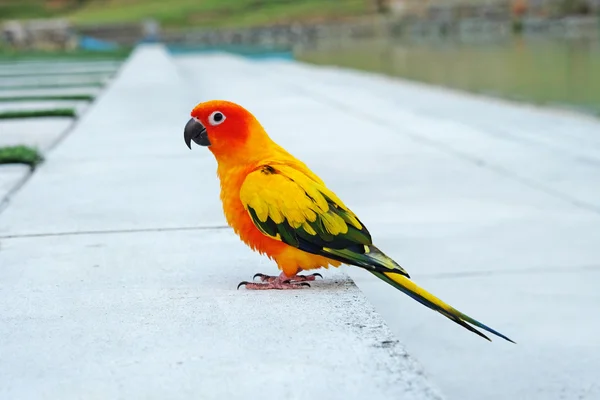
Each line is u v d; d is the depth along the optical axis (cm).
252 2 8462
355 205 891
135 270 578
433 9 6994
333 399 363
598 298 629
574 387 497
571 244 757
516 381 506
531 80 2722
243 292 516
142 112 1534
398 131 1421
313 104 1836
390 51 4944
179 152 1110
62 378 391
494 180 1014
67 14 8606
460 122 1552
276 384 378
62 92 1973
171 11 8231
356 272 721
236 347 421
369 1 8031
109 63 3288
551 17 6444
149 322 463
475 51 4497
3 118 1480
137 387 379
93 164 1028
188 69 3166
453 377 513
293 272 514
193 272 572
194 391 373
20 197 837
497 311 608
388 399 363
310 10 7931
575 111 1895
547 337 564
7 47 5416
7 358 416
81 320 470
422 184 988
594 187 977
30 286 541
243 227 506
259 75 2777
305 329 445
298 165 515
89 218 744
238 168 509
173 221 728
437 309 425
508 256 723
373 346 421
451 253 733
